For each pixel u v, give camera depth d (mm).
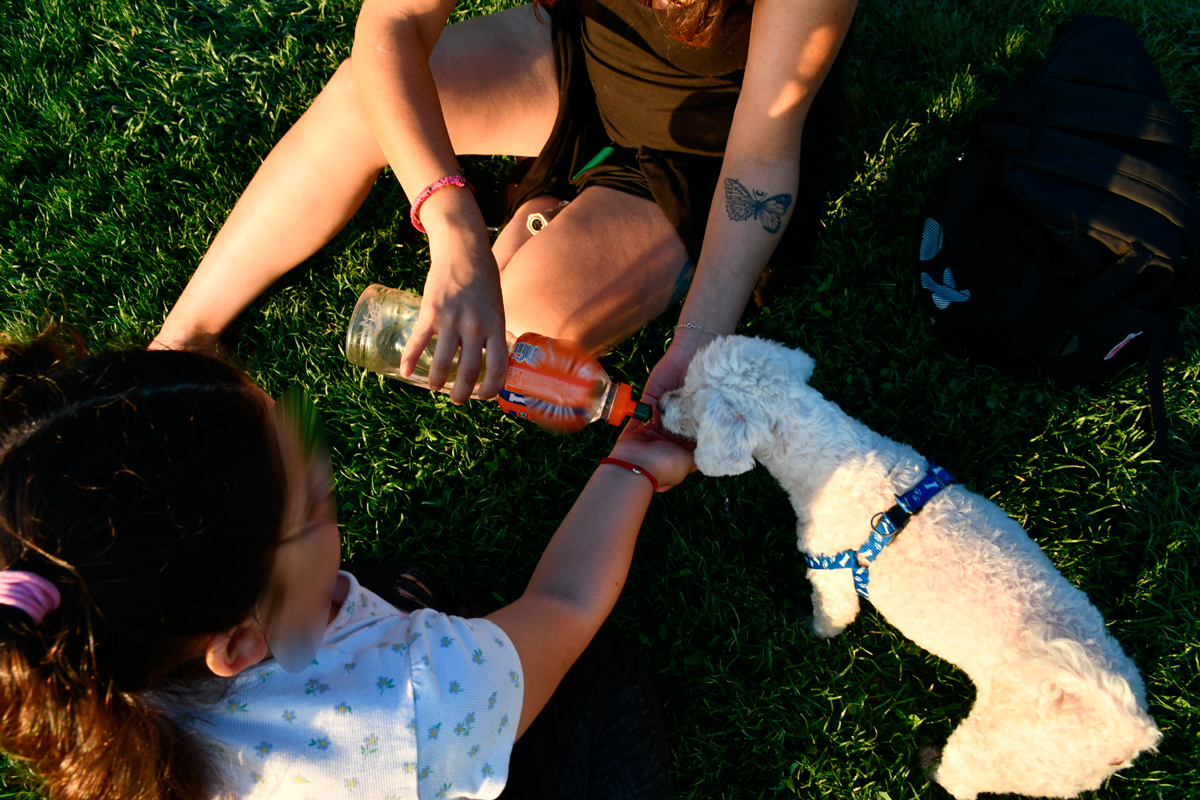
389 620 1524
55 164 3357
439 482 2867
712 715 2627
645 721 2160
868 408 2963
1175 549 2738
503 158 3344
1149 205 2631
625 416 2355
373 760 1340
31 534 982
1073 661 1942
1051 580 2125
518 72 2693
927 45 3502
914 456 2330
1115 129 2820
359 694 1355
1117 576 2766
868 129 3340
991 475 2867
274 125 3361
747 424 2150
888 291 3082
